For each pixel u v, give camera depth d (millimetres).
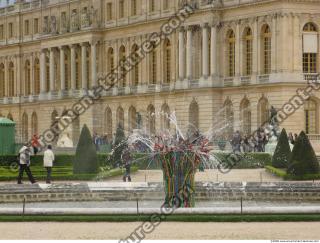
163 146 72125
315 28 143500
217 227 61250
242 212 66188
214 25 152375
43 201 81688
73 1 186375
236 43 150250
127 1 173500
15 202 81188
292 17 142125
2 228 61781
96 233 59250
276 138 129250
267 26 145625
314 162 97500
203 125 153625
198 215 65500
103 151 145125
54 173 104375
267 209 66250
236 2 149875
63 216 66188
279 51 142375
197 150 72062
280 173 99250
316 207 66750
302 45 142750
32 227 62281
